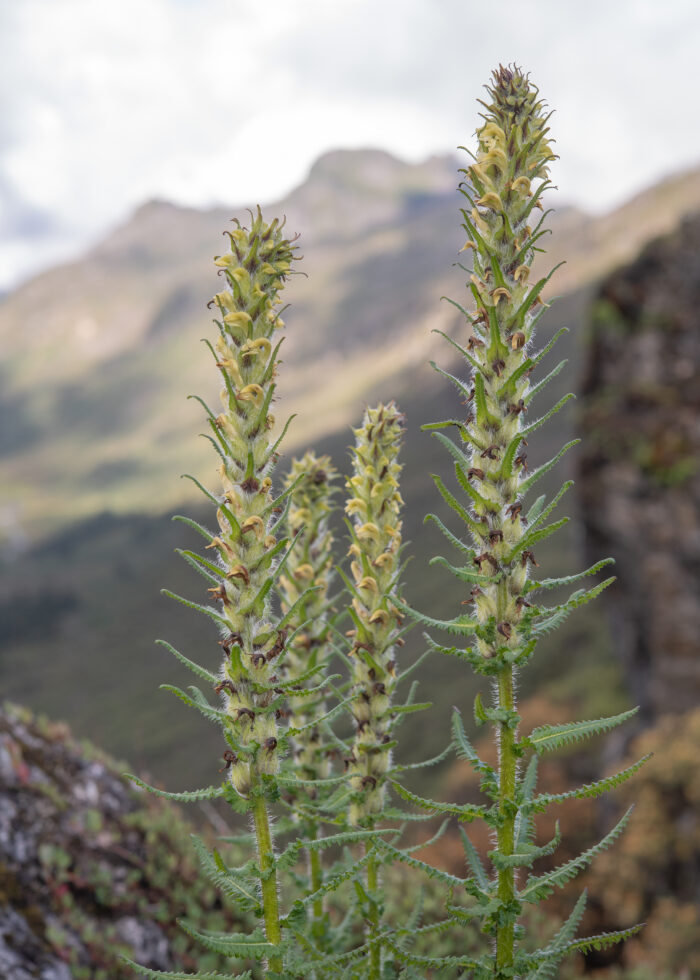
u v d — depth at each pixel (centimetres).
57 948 396
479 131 247
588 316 1981
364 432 306
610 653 3681
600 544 1902
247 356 238
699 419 1739
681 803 1336
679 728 1466
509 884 241
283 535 351
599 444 1858
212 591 240
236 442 241
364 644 298
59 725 565
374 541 302
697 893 1237
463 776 2506
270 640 240
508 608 238
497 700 247
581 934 1328
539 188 246
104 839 477
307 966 245
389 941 254
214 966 430
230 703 238
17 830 446
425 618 249
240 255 241
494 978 242
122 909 443
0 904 398
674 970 1000
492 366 244
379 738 304
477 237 245
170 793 233
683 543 1731
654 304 1859
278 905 243
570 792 232
